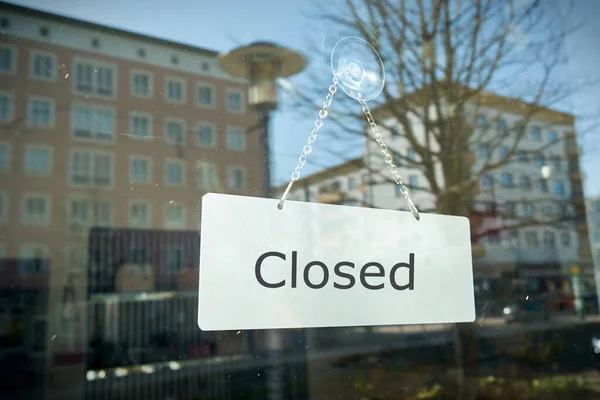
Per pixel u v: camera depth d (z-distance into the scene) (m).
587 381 1.57
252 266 1.06
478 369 1.38
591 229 1.74
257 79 1.21
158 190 1.01
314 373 1.12
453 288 1.32
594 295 1.67
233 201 1.08
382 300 1.20
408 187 1.42
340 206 1.19
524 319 1.51
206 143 1.09
